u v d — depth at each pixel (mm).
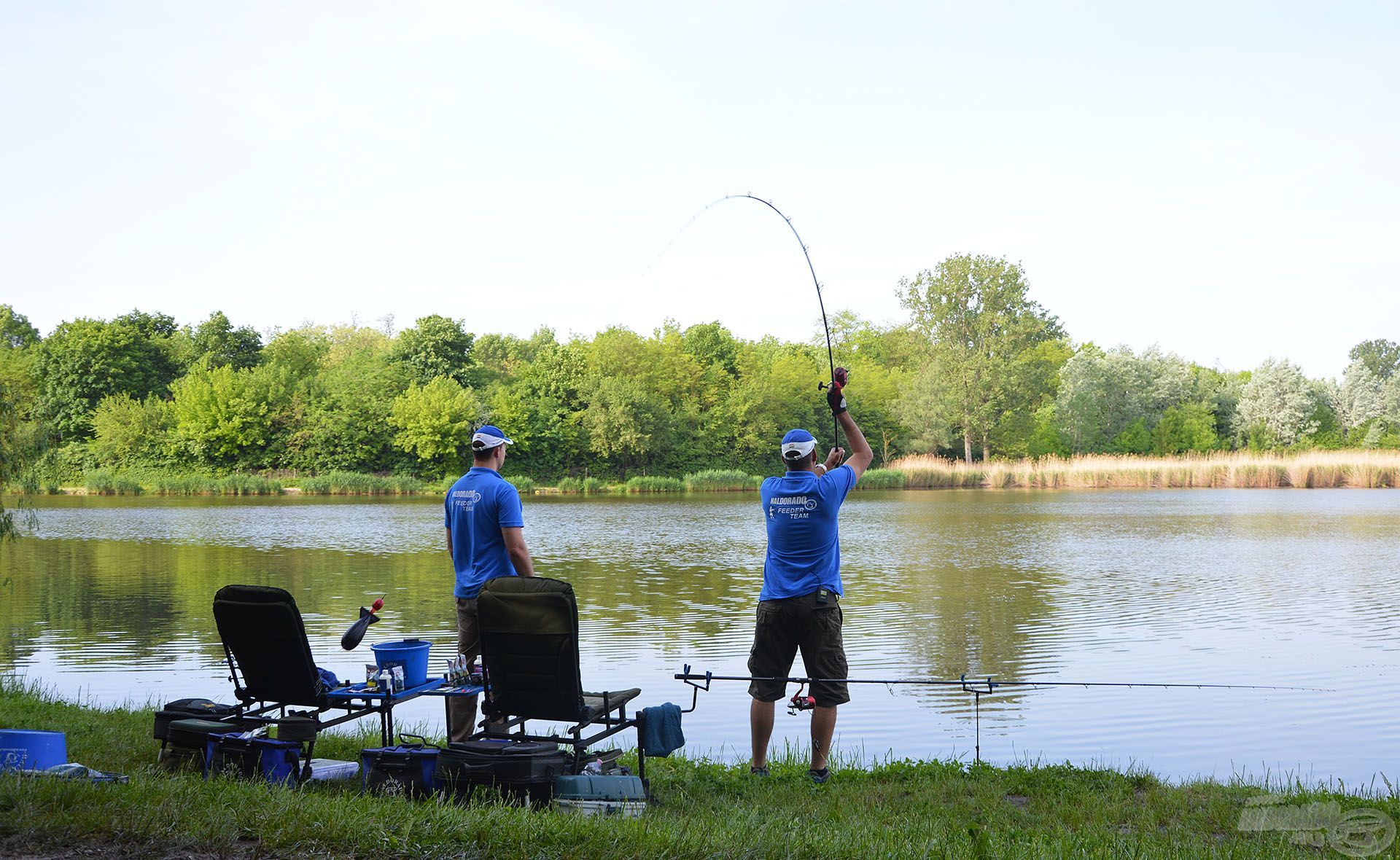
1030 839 4969
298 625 5734
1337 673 11211
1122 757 8016
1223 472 61375
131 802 4488
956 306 84562
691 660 12047
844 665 6418
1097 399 87750
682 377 82188
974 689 6891
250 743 5469
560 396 76625
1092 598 17078
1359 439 86438
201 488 63781
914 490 62469
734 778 6438
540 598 5391
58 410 77625
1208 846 4844
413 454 73312
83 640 12969
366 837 4207
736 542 28375
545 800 5121
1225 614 15398
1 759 5250
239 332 89625
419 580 19453
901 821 5293
